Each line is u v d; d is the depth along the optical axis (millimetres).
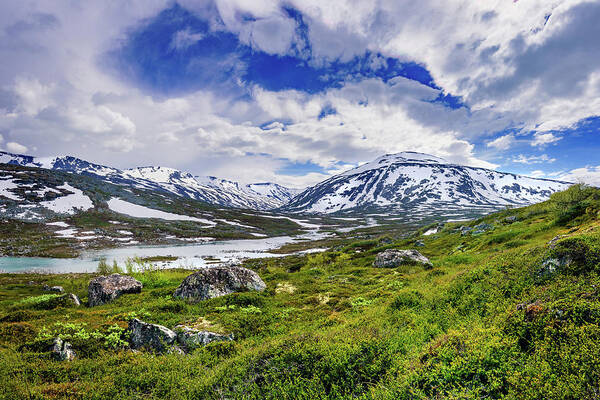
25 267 77750
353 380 7379
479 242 40406
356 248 75438
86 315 18969
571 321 7180
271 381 7863
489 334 8016
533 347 7117
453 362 6742
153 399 7609
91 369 9805
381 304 16984
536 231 32875
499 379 5973
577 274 10336
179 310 19281
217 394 7641
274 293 24750
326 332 11211
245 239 169875
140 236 146625
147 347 12266
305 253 101125
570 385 5301
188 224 193500
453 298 13805
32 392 7715
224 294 23406
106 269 59125
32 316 18734
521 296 10781
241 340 13570
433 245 56281
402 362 7629
